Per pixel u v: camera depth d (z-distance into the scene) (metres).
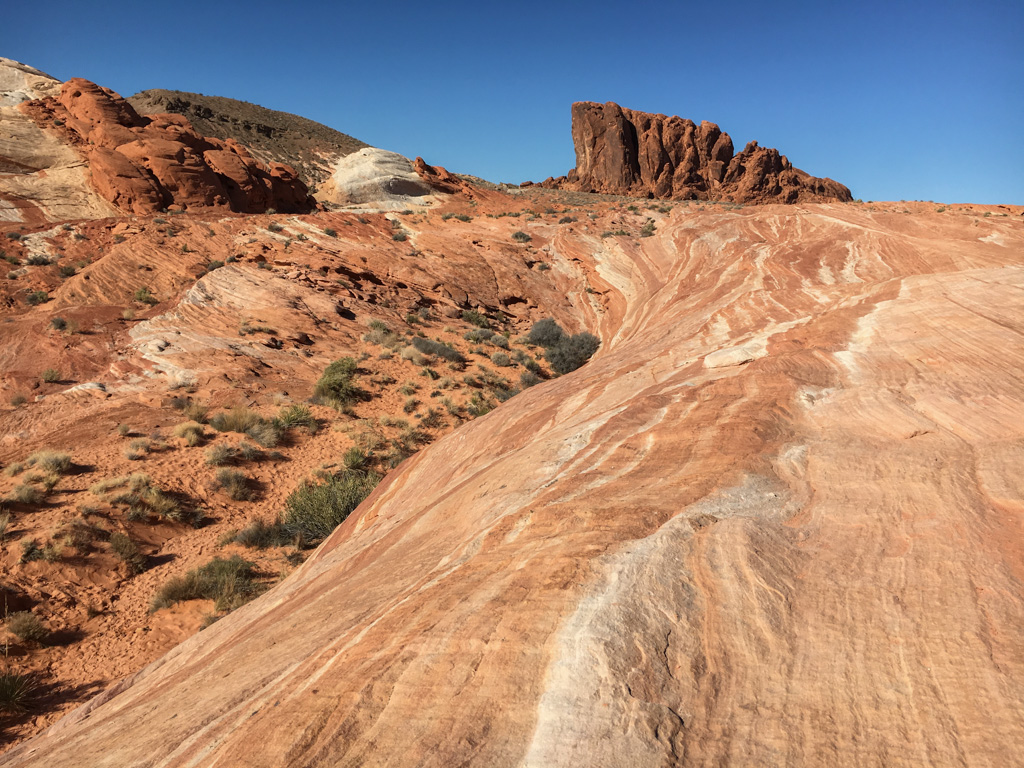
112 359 23.86
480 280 39.34
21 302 29.38
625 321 33.47
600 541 3.43
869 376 6.04
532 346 33.47
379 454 20.20
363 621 3.55
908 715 2.09
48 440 18.12
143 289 31.06
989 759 1.86
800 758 1.99
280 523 16.06
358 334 30.03
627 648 2.52
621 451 5.25
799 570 3.09
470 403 24.42
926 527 3.30
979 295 8.13
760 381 6.16
